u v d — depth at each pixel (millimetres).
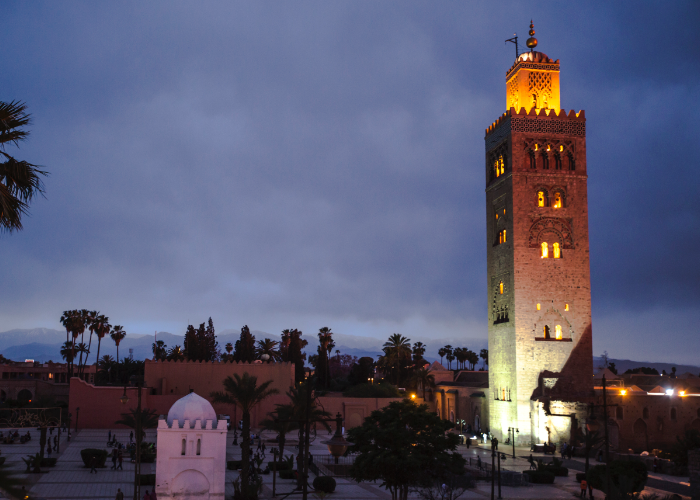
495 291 90250
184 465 34375
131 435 68500
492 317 90750
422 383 115938
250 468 56188
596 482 45938
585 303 85438
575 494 50781
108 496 43719
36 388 114812
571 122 88250
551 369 83375
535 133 87375
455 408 103312
